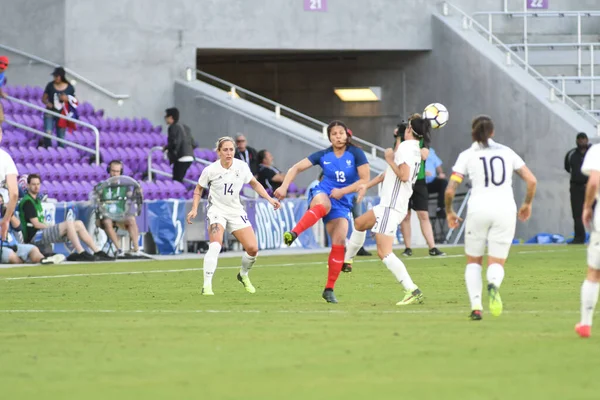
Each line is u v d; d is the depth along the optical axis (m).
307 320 30.31
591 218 26.00
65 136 79.25
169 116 76.56
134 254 63.38
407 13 96.31
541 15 99.38
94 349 24.58
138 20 90.50
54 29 88.12
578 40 98.88
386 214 35.03
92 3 89.06
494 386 19.77
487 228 29.58
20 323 30.02
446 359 22.88
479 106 93.88
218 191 40.03
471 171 29.64
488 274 29.66
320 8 94.62
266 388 19.62
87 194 74.62
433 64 96.88
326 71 101.38
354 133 101.12
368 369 21.66
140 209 62.94
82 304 36.16
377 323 29.41
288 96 102.81
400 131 37.03
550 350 24.09
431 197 89.88
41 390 19.67
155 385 20.03
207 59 103.81
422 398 18.66
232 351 24.12
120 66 90.06
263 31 93.56
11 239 58.53
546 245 80.19
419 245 81.06
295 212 75.88
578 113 94.81
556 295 38.66
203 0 92.44
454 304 35.12
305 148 87.69
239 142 76.06
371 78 99.94
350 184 36.31
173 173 76.88
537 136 90.56
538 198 90.50
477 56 93.75
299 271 52.38
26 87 82.25
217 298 38.16
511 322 29.48
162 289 42.25
